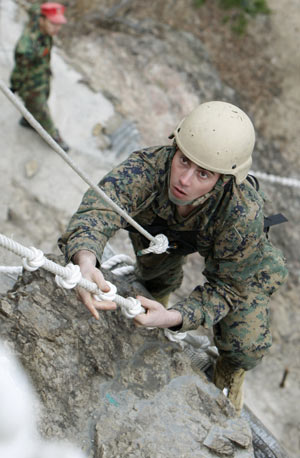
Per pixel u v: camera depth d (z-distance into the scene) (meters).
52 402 1.99
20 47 5.46
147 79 8.02
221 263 2.38
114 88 7.57
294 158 9.04
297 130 9.36
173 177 2.16
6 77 6.60
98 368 2.17
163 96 7.96
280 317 7.46
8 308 2.10
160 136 7.43
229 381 2.90
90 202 2.18
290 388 6.93
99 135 6.77
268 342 2.65
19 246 1.65
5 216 5.59
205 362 3.15
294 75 9.93
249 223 2.26
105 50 8.03
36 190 5.93
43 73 5.68
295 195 8.61
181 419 2.17
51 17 5.34
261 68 9.80
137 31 8.74
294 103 9.61
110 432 2.03
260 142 9.02
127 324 2.35
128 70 7.96
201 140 2.07
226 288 2.45
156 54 8.41
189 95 8.31
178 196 2.18
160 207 2.33
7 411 1.74
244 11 10.15
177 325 2.30
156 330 2.40
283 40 10.21
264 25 10.23
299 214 8.42
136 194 2.25
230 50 9.69
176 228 2.39
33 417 1.91
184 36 9.26
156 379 2.27
